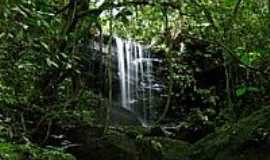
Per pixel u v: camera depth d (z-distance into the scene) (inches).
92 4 223.6
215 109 358.6
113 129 261.0
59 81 205.2
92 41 322.0
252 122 193.0
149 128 303.7
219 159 191.8
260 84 260.5
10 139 161.8
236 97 294.4
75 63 205.2
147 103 391.5
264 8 266.1
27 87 185.9
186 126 332.2
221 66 362.9
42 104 205.2
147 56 397.1
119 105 382.6
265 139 181.3
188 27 267.1
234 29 256.1
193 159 209.8
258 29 265.4
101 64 328.8
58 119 227.8
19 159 138.6
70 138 230.7
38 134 213.6
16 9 133.0
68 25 188.1
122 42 387.5
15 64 159.2
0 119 167.6
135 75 397.7
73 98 224.5
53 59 169.5
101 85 334.6
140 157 235.9
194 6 216.2
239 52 244.7
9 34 139.0
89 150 231.5
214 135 212.1
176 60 366.3
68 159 167.2
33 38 152.8
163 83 388.2
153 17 253.3
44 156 154.9
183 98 377.1
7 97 169.5
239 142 188.7
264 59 254.2
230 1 238.2
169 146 241.3
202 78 372.8
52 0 205.8
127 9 192.1
